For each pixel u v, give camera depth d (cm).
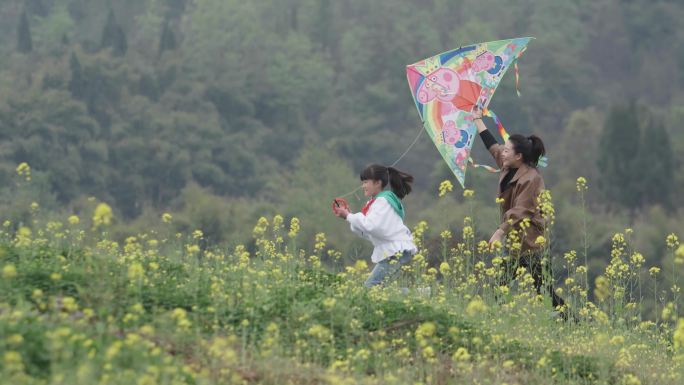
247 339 1383
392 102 19475
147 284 1476
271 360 1309
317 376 1313
